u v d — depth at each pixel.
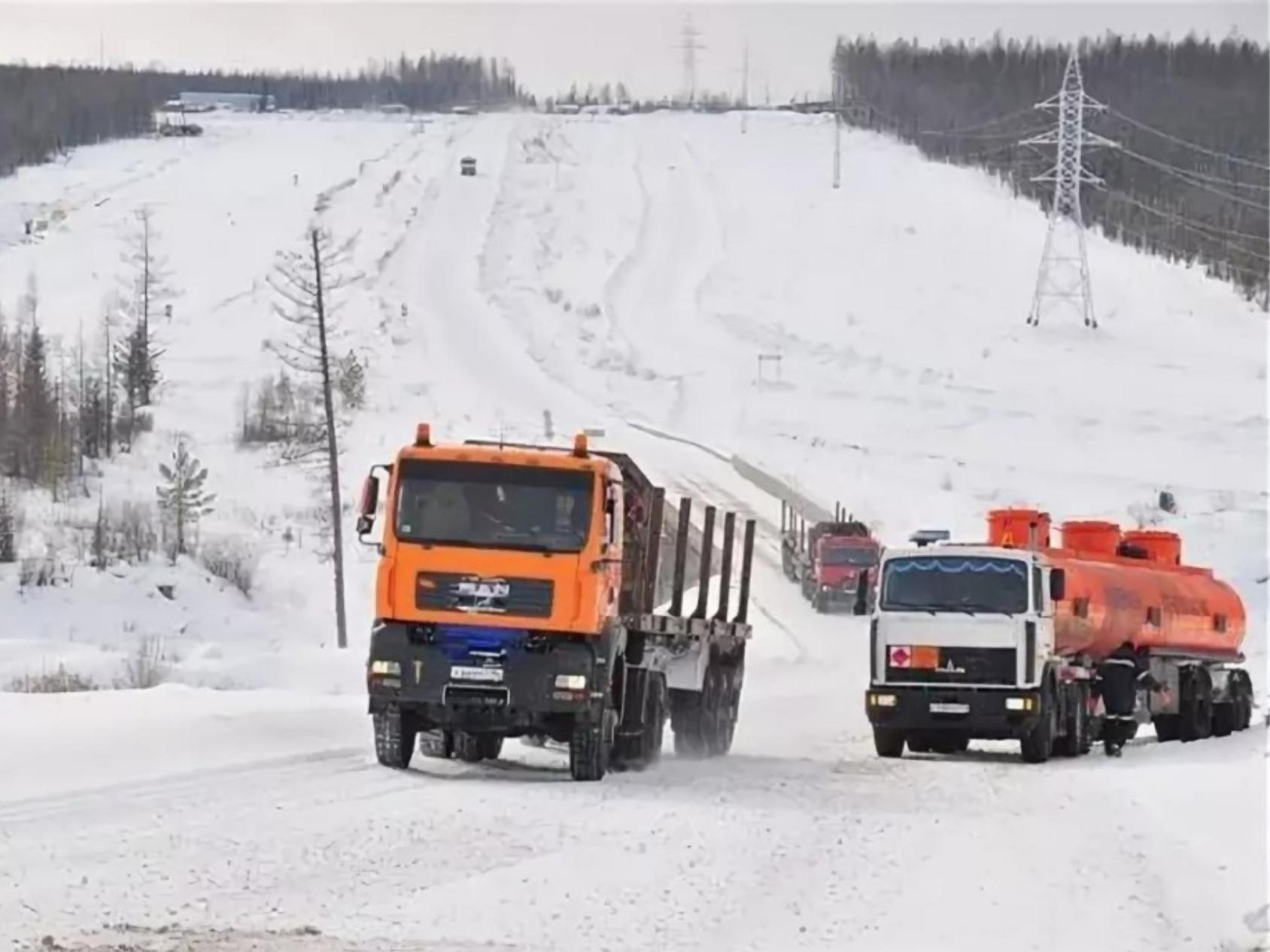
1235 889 30.14
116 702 54.78
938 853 34.06
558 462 45.66
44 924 24.66
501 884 28.92
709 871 31.06
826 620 121.06
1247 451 177.50
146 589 117.62
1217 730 73.38
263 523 139.75
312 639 115.00
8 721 47.88
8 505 128.12
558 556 45.09
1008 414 191.50
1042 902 28.73
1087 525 67.62
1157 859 33.34
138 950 23.00
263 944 23.56
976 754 60.28
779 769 51.59
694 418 190.75
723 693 58.09
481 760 51.25
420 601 45.22
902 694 55.97
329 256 198.88
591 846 33.59
